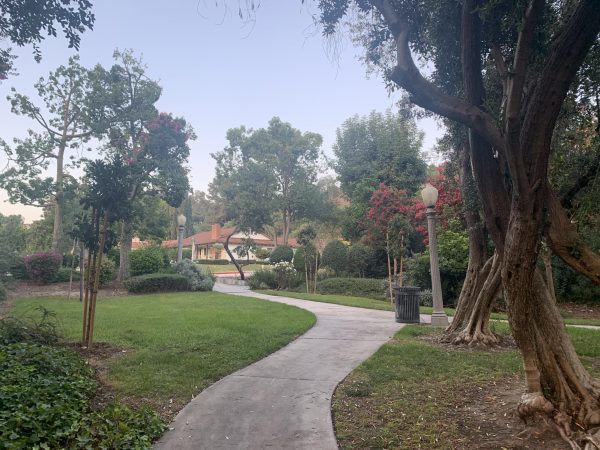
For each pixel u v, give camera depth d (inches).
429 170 1166.3
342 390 215.3
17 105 909.2
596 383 176.6
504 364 263.3
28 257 862.5
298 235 970.7
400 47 172.4
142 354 278.4
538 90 145.7
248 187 1494.8
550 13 174.4
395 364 264.7
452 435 159.9
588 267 154.6
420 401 198.5
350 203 1238.3
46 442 136.2
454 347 317.1
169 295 721.6
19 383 172.6
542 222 147.8
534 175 146.3
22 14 251.3
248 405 193.9
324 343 332.8
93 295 297.7
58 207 1011.9
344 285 839.7
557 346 174.2
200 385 221.1
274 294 771.4
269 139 1598.2
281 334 358.3
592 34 137.4
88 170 307.0
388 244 705.6
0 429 133.9
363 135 1253.1
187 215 2652.6
